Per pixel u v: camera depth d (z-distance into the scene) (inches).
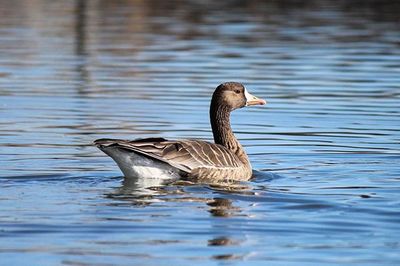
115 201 527.8
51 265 418.6
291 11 1605.6
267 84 960.9
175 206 519.8
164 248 445.1
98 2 1712.6
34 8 1615.4
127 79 992.2
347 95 909.8
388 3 1707.7
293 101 882.8
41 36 1301.7
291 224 486.9
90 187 565.9
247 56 1139.9
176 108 843.4
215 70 1040.8
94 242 453.1
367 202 531.2
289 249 446.9
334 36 1314.0
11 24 1418.6
